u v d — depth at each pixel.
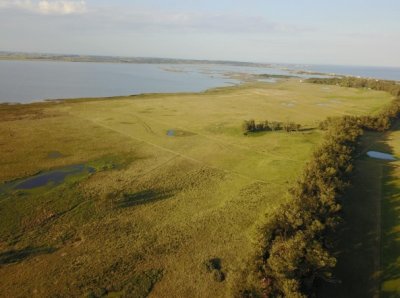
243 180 45.19
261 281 24.09
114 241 31.27
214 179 45.25
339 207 31.50
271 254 25.47
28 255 29.02
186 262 28.91
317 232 28.09
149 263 28.66
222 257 29.64
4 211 35.28
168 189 41.81
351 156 48.22
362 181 45.84
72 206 36.69
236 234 32.84
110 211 36.16
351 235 33.41
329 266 25.30
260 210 37.31
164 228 33.56
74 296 25.05
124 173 46.00
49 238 31.31
